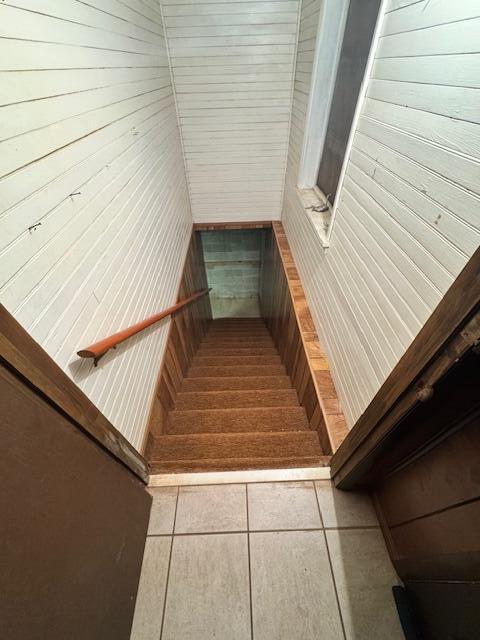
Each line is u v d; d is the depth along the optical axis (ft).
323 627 3.40
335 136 6.86
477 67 2.21
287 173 10.43
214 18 7.61
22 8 2.44
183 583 3.71
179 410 6.83
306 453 5.43
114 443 3.52
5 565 1.71
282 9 7.53
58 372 2.60
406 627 3.26
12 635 1.71
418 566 3.24
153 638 3.35
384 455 3.36
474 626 2.45
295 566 3.81
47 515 2.13
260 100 9.14
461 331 1.83
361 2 5.04
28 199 2.52
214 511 4.31
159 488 4.57
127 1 5.11
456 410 2.30
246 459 5.06
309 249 7.63
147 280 5.73
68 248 3.10
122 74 4.74
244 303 18.24
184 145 10.07
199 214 12.04
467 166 2.37
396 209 3.46
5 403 1.88
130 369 4.61
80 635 2.40
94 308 3.61
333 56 6.42
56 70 2.92
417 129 3.01
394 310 3.55
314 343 6.83
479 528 2.29
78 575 2.45
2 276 2.21
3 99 2.24
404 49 3.16
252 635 3.36
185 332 9.49
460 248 2.48
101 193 3.92
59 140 2.97
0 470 1.75
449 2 2.45
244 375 9.07
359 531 4.09
